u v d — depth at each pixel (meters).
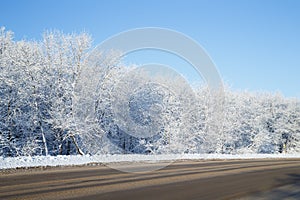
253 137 43.47
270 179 12.97
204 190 9.19
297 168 19.36
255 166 19.86
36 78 25.83
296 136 54.19
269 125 52.66
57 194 7.61
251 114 44.75
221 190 9.38
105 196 7.57
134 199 7.34
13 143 24.69
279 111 53.69
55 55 27.06
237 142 42.41
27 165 14.41
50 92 26.23
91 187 8.84
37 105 26.23
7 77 25.08
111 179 10.78
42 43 27.03
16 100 25.41
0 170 12.66
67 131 25.89
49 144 28.86
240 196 8.55
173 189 9.08
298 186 11.21
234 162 23.41
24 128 26.28
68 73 26.73
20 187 8.51
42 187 8.59
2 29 26.53
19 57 25.77
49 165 15.37
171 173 13.58
